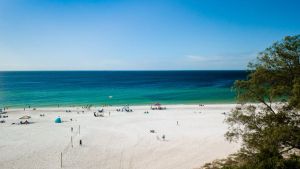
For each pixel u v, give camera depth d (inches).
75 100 3206.2
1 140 1362.0
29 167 986.1
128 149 1205.7
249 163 568.7
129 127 1702.8
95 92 4084.6
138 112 2320.4
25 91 4269.2
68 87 5029.5
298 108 489.7
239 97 599.5
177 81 6643.7
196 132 1523.1
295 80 504.7
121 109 2487.7
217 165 902.4
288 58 545.3
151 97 3437.5
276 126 514.6
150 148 1219.2
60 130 1609.3
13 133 1525.6
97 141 1343.5
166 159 1066.7
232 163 885.2
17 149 1202.0
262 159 537.3
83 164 1021.2
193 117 2054.6
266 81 574.9
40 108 2576.3
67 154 1135.6
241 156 626.5
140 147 1235.9
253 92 580.7
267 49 569.6
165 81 6692.9
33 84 5866.1
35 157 1095.6
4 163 1024.9
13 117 2091.5
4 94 3828.7
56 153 1148.5
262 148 518.0
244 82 593.9
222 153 1101.1
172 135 1457.9
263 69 560.1
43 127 1702.8
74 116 2135.8
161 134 1488.7
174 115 2154.3
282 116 530.9
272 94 525.7
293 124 503.8
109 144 1286.9
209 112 2284.7
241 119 590.2
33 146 1250.0
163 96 3526.1
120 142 1323.8
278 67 556.7
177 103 2915.8
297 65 539.2
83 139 1378.0
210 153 1115.9
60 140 1359.5
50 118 2042.3
